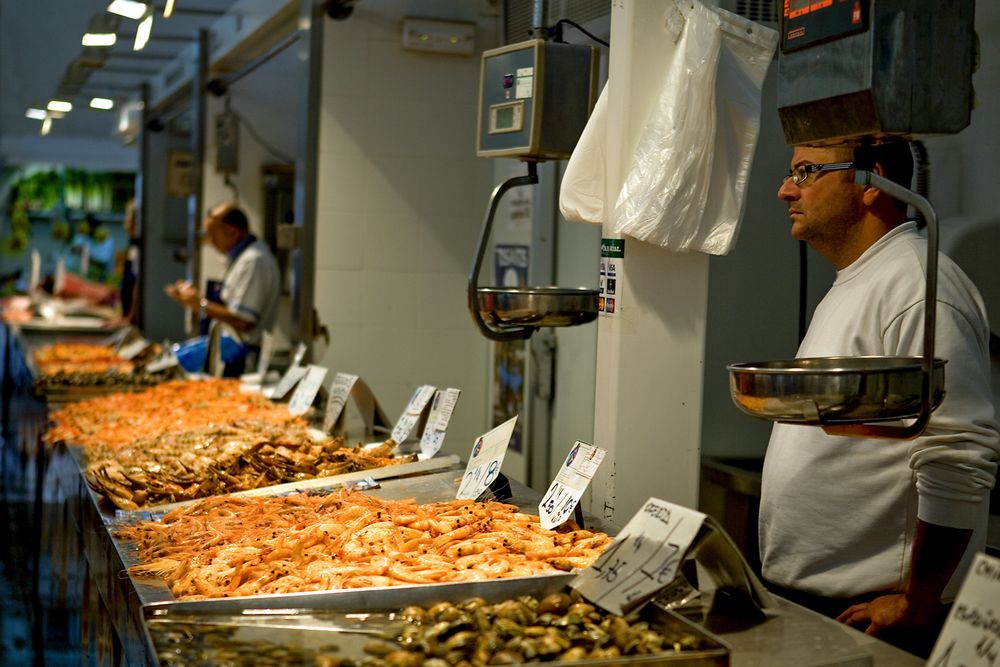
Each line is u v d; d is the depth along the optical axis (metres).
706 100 2.83
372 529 2.48
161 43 8.95
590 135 3.10
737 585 2.06
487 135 3.48
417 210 5.96
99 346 8.31
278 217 8.33
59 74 9.73
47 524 4.86
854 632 1.94
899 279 2.37
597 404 3.07
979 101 3.28
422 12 5.84
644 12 2.92
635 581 1.93
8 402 9.68
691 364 3.01
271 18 6.51
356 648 1.79
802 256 3.77
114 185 19.34
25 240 19.38
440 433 3.62
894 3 2.00
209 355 6.35
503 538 2.39
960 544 2.23
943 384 2.03
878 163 2.42
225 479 3.32
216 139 8.12
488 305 3.20
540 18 3.30
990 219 3.24
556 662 1.64
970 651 1.46
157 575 2.37
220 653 1.75
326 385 5.90
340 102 5.82
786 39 2.21
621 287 2.96
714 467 3.84
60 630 4.23
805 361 2.13
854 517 2.44
